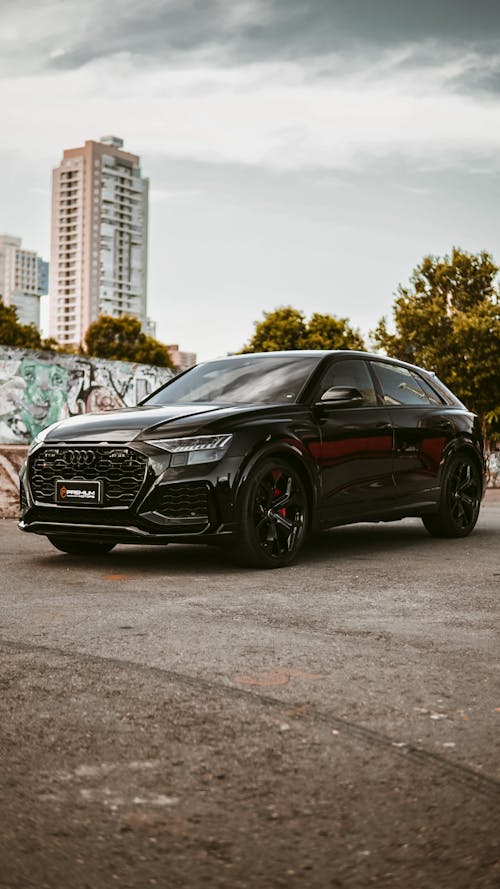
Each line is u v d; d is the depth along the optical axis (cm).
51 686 311
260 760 244
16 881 181
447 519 756
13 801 218
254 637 386
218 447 573
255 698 298
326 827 204
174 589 507
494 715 282
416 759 245
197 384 701
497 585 529
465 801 218
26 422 2327
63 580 538
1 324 6462
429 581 541
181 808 214
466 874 183
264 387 670
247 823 206
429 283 2945
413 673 330
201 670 331
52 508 589
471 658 353
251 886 179
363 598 483
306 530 620
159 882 181
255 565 586
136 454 564
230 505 569
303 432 620
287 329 4744
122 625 409
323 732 266
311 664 341
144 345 7712
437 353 2797
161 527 558
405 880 181
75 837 200
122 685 312
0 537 768
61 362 2403
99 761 243
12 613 436
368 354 734
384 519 697
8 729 268
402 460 705
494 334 2658
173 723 273
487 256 2891
